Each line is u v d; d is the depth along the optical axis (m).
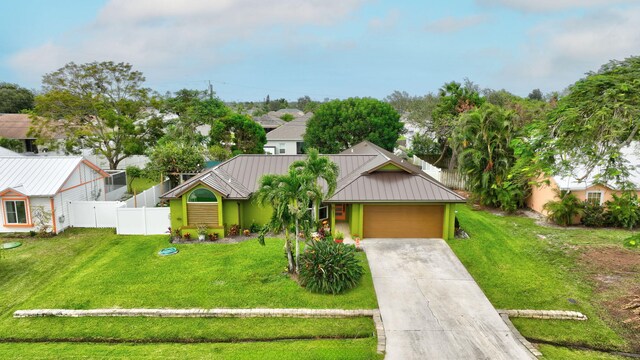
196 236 21.91
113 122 33.34
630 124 12.51
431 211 21.73
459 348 12.14
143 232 22.95
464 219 25.45
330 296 15.35
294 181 15.99
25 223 22.80
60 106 34.69
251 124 43.28
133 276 17.22
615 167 14.10
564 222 23.94
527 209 28.39
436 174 35.09
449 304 14.80
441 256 19.34
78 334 13.17
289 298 15.20
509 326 13.38
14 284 16.67
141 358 11.69
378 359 11.57
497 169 26.86
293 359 11.45
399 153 50.03
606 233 22.45
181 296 15.41
